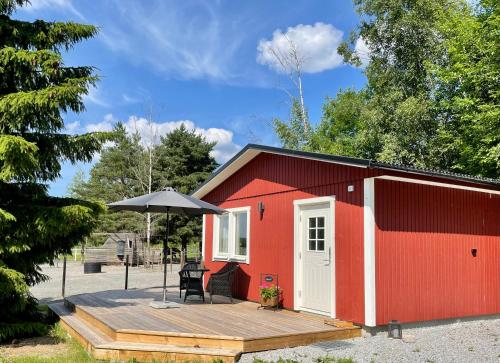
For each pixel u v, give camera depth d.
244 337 6.04
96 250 27.28
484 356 5.98
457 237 8.35
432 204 8.03
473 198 8.76
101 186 40.50
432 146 16.94
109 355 5.90
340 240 7.73
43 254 7.63
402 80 18.53
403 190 7.66
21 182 7.48
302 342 6.48
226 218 11.77
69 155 7.73
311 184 8.58
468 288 8.38
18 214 7.07
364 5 19.62
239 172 11.22
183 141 33.91
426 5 17.78
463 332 7.50
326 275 8.07
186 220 32.12
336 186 7.93
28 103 6.77
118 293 10.98
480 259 8.68
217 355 5.63
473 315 8.39
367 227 7.14
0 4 7.39
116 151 39.59
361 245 7.25
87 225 7.72
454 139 16.27
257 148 9.59
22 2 7.78
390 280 7.28
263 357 5.80
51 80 7.54
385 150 17.23
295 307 8.65
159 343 6.23
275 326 6.97
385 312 7.15
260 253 10.02
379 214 7.28
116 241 27.84
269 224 9.80
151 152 31.41
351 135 27.72
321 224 8.35
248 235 10.54
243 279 10.52
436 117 17.44
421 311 7.62
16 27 7.47
